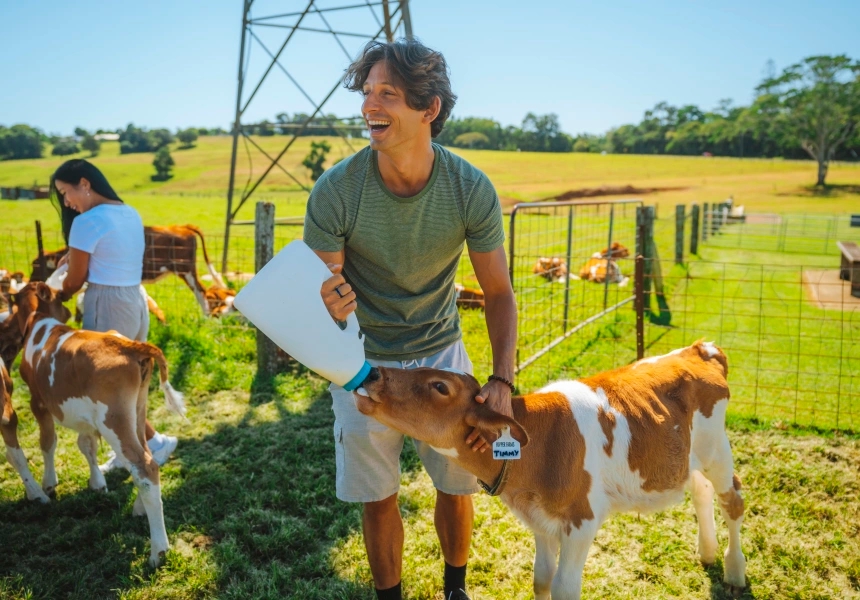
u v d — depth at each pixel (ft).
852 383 21.50
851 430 17.49
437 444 8.59
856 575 11.69
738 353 25.11
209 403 19.85
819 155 226.79
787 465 15.53
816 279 41.93
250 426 18.20
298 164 235.81
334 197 8.38
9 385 14.44
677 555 12.27
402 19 34.86
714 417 11.02
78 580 11.66
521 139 419.33
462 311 30.78
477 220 8.67
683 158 320.29
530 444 9.16
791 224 93.91
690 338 27.35
